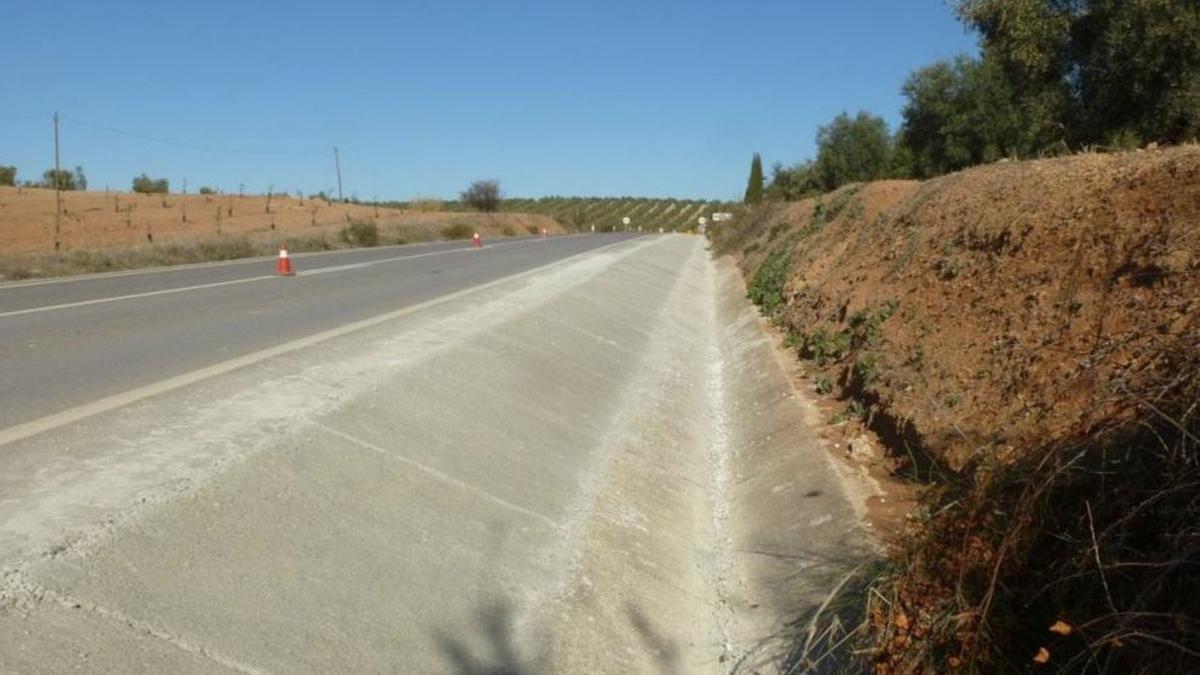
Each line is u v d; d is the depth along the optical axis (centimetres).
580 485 766
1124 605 390
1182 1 1273
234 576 466
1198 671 343
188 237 4444
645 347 1577
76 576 431
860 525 652
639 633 552
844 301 1287
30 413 731
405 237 5181
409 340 1142
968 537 463
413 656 448
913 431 756
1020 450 550
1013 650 419
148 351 1040
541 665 479
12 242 4459
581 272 2475
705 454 1016
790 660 522
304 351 1034
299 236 4356
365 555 526
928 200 1283
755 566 675
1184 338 535
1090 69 1377
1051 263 791
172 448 627
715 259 4603
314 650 426
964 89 2327
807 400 1054
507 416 889
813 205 2738
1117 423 477
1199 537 372
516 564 578
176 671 383
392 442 713
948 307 917
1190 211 684
